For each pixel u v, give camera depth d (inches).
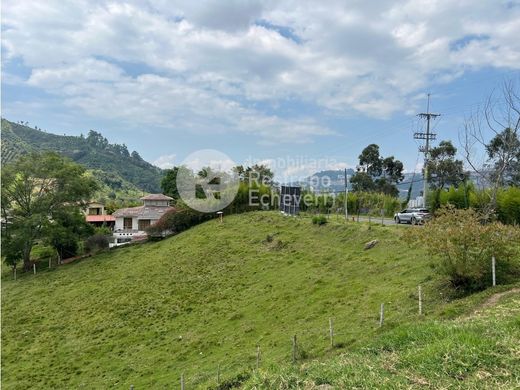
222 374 575.2
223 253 1471.5
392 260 911.0
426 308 568.4
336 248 1187.9
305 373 355.9
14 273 1792.6
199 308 1063.0
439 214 673.0
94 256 1855.3
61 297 1381.6
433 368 291.0
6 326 1173.1
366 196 2050.9
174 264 1477.6
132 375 767.1
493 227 586.2
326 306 777.6
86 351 937.5
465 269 584.1
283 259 1254.3
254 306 954.1
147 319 1067.3
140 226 2498.8
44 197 1899.6
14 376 858.1
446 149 2127.2
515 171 1152.2
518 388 246.4
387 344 385.7
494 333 334.6
